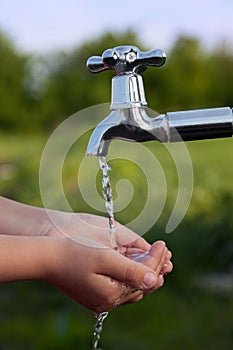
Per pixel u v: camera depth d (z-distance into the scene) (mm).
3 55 17906
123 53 1104
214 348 3209
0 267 1246
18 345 3350
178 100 17203
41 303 4004
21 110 17859
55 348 3291
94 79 17188
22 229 1450
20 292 4211
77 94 17297
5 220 1466
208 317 3609
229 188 5496
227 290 3982
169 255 1338
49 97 17562
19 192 6164
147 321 3615
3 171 8945
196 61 17562
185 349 3227
